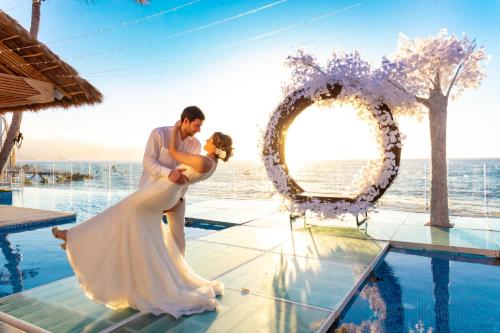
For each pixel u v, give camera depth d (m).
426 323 2.65
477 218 7.09
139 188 2.66
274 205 9.24
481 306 2.97
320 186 23.95
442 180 6.21
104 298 2.53
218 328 2.33
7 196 11.98
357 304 3.02
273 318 2.51
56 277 3.97
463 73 6.19
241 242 5.05
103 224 2.57
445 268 4.10
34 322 2.46
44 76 5.14
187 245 4.87
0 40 4.43
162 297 2.59
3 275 4.04
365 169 5.67
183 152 2.55
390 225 6.31
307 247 4.75
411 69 6.17
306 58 5.55
